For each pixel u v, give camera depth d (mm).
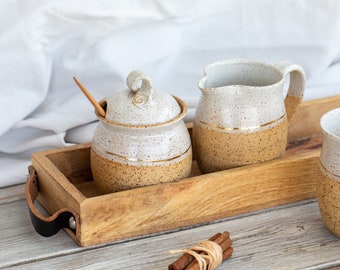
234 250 1119
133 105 1106
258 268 1080
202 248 1052
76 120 1408
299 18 1513
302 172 1215
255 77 1233
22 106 1383
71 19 1370
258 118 1171
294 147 1418
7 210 1233
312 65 1546
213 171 1216
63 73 1422
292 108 1271
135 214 1120
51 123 1399
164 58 1479
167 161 1129
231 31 1501
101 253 1107
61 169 1253
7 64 1356
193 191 1142
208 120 1181
